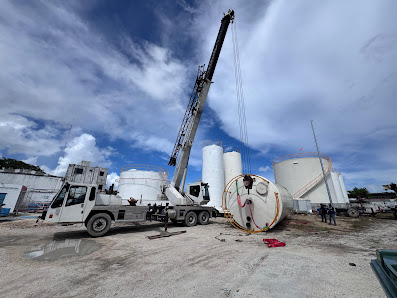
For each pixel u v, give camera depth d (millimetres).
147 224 13484
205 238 8695
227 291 3432
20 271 4535
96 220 8914
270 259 5387
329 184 25844
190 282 3889
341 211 20625
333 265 4809
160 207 12109
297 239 8523
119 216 9719
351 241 8047
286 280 3895
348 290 3414
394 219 17250
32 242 7602
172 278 4121
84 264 5086
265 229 10141
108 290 3572
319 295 3242
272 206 10172
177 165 13656
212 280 3971
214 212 14656
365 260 5227
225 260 5371
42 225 12016
